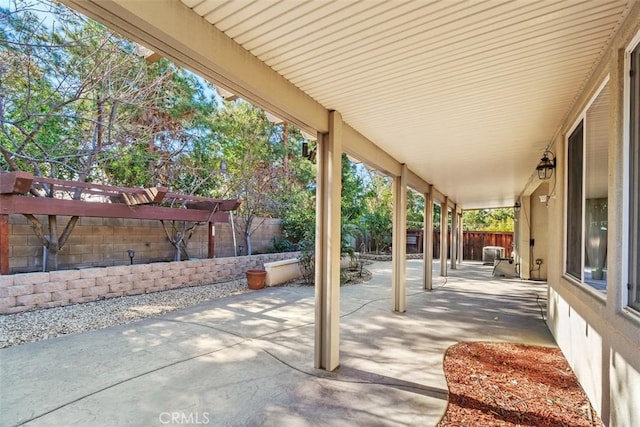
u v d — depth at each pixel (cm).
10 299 486
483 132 402
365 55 232
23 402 255
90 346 376
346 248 995
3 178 494
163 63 689
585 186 295
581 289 293
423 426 230
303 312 539
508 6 179
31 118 564
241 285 778
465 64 243
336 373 315
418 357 356
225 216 862
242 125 979
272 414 244
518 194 1022
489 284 875
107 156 669
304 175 1223
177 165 845
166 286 703
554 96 299
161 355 352
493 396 272
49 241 578
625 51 197
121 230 719
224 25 198
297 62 242
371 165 473
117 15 156
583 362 285
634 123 193
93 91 610
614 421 213
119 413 242
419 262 1499
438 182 786
